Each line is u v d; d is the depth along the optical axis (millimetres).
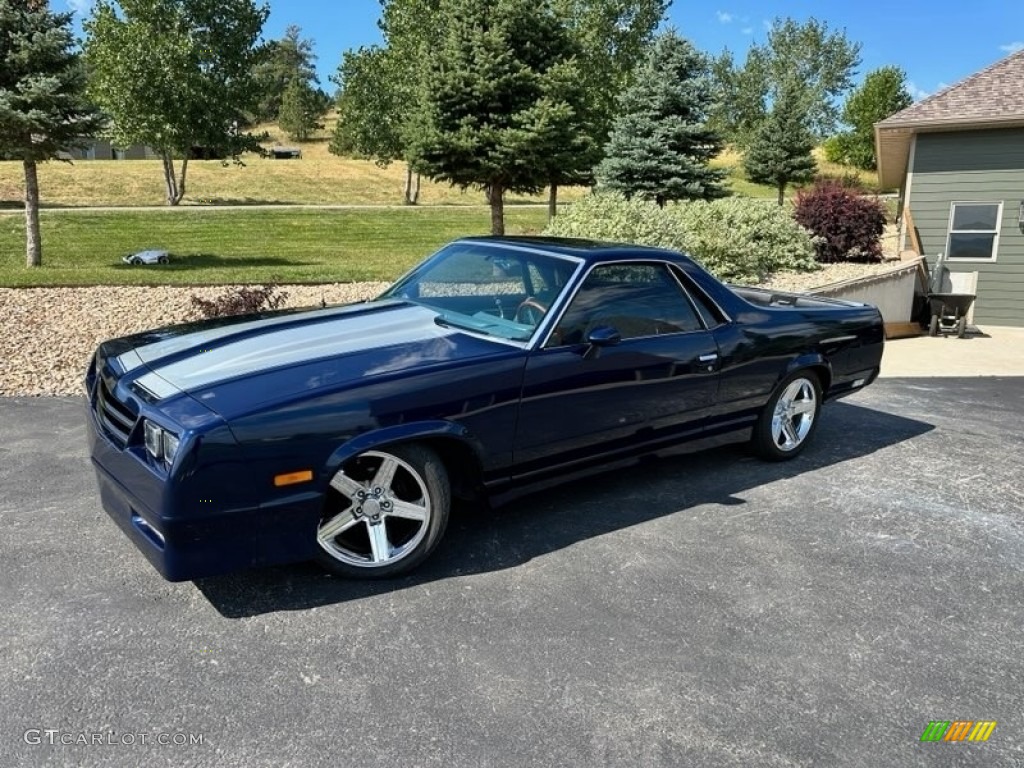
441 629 3039
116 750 2330
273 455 2953
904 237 15289
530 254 4281
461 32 14836
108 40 29000
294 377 3211
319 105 81812
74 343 7879
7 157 13992
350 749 2367
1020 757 2453
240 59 31297
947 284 13688
